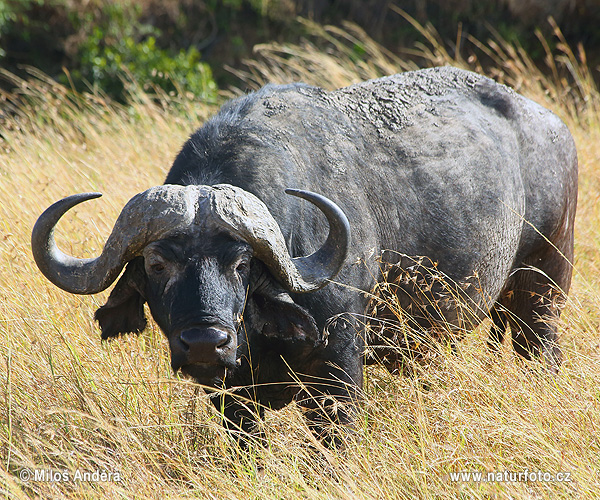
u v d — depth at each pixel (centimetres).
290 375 1434
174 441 1455
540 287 1864
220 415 1494
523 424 1321
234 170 1354
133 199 1245
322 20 6088
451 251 1612
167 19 5969
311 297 1368
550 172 1805
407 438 1360
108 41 5338
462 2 5722
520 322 1898
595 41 5509
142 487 1272
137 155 2662
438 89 1722
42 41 5431
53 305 1733
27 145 2761
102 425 1339
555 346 1820
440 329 1650
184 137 2878
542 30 5572
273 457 1312
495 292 1753
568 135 1883
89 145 2900
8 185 2219
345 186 1474
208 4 6075
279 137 1445
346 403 1428
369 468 1287
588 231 2314
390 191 1545
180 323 1156
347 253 1286
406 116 1630
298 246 1388
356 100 1617
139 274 1308
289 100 1541
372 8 5997
